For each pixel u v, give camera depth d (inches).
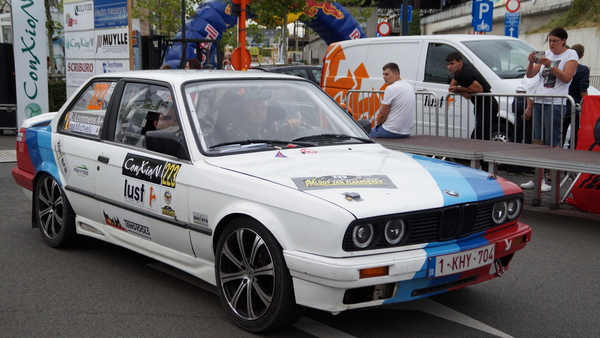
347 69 476.4
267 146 178.9
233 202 154.7
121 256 221.8
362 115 442.0
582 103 291.1
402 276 137.9
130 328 158.4
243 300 158.1
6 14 1021.8
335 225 134.0
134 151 188.5
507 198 162.1
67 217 220.2
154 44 813.2
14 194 330.3
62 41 1112.8
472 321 164.7
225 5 911.0
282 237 142.3
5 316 166.6
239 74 200.4
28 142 239.9
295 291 141.1
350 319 164.4
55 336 153.9
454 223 148.7
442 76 412.8
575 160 250.5
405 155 188.4
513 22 584.4
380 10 2449.6
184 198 168.4
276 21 757.9
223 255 159.0
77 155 209.8
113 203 193.6
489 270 160.2
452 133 401.1
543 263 217.9
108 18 564.4
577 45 409.1
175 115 178.9
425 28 2233.0
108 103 207.2
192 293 184.5
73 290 186.5
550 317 168.6
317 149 181.6
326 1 880.3
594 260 221.6
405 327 159.8
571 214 291.7
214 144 173.0
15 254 223.5
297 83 207.9
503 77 388.8
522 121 370.0
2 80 587.8
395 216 138.9
